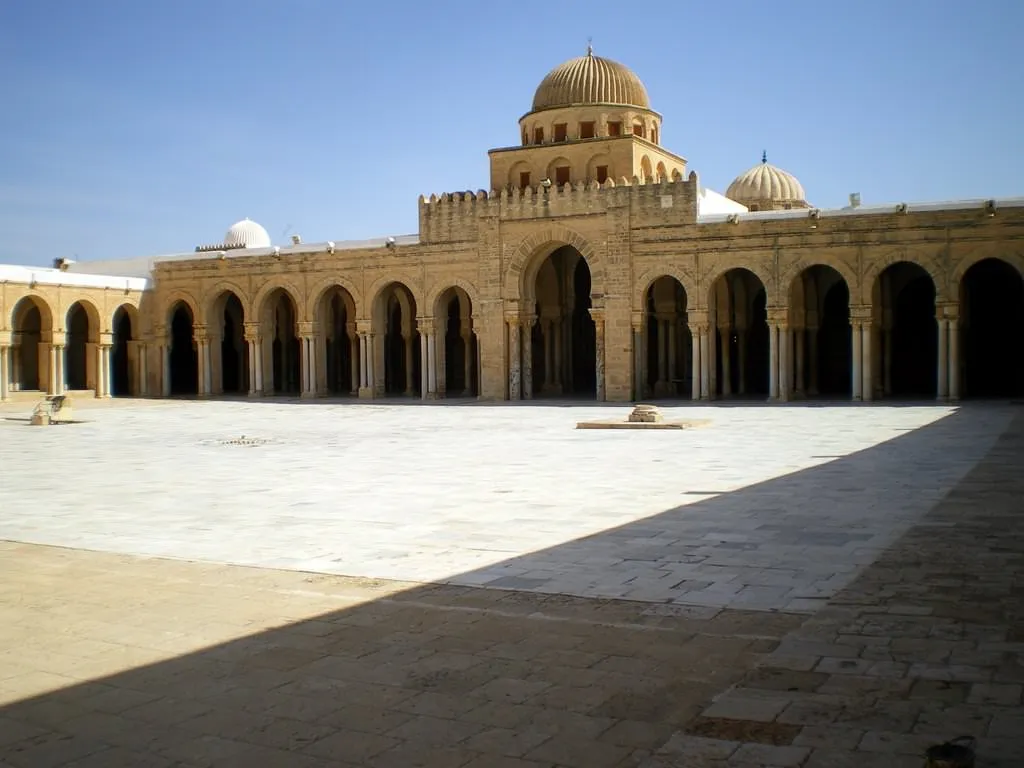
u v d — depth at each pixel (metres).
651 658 6.67
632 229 37.78
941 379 33.00
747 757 4.89
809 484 14.65
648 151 42.62
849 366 42.62
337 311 50.25
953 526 10.77
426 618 7.86
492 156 43.16
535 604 8.23
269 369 46.75
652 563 9.64
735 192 49.69
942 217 32.72
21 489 16.42
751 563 9.49
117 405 41.47
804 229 34.81
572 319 45.31
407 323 45.44
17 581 9.53
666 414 30.34
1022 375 38.50
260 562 10.23
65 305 44.69
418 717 5.72
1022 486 13.55
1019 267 31.89
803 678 5.99
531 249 39.88
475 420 30.33
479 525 12.11
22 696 6.25
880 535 10.55
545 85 44.59
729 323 40.38
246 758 5.22
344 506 13.93
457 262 41.41
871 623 7.10
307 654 6.98
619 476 16.44
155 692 6.28
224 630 7.66
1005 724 5.16
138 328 48.88
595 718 5.62
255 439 25.33
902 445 19.53
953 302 32.75
